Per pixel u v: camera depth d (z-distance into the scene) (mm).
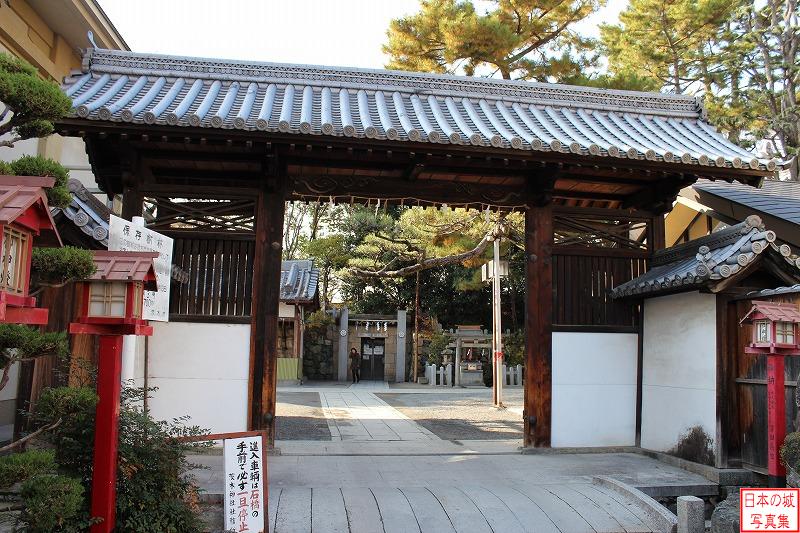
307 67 9320
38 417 4461
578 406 8523
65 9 10484
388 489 6156
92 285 4250
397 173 8422
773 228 9375
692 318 7656
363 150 7434
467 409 15531
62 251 3805
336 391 21531
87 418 4500
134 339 6449
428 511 5562
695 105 10109
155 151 7750
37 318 3273
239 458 4938
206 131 6938
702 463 7230
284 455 7754
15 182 3244
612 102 9969
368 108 8578
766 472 6594
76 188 6641
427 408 15695
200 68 9102
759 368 6844
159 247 6652
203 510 5523
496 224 13289
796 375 6473
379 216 22172
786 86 18750
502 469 7227
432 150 7379
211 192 7902
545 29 16391
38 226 3371
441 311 30875
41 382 6293
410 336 29922
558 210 8742
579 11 15844
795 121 17891
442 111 9016
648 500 5824
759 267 6980
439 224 14562
